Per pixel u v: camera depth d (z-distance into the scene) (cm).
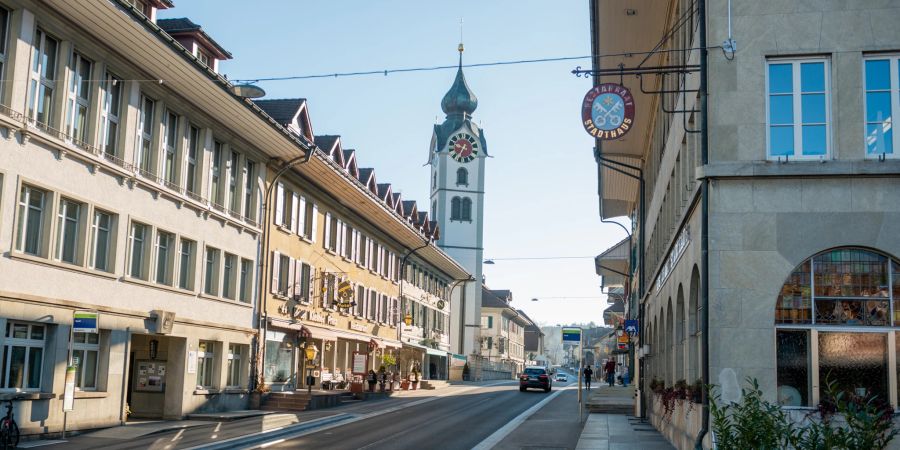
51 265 2277
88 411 2419
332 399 3872
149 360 3025
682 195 2084
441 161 10631
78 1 2228
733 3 1590
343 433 2519
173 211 2930
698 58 1711
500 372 10531
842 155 1522
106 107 2553
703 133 1567
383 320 5600
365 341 5119
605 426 2822
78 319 2216
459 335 8994
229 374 3400
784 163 1528
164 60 2606
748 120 1558
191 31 3170
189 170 3088
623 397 4172
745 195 1550
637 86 3189
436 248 6475
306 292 4181
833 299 1530
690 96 1858
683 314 2170
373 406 3844
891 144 1529
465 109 10931
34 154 2216
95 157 2456
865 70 1552
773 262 1530
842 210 1523
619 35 2767
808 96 1565
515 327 13288
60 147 2298
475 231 10512
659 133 2997
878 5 1546
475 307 10312
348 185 4322
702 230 1559
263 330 3641
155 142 2819
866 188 1523
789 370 1523
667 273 2533
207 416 2948
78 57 2425
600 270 7631
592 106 1714
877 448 1091
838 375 1511
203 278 3158
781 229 1534
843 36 1548
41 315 2208
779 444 1142
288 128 3728
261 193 3647
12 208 2131
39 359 2244
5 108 2106
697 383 1711
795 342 1530
